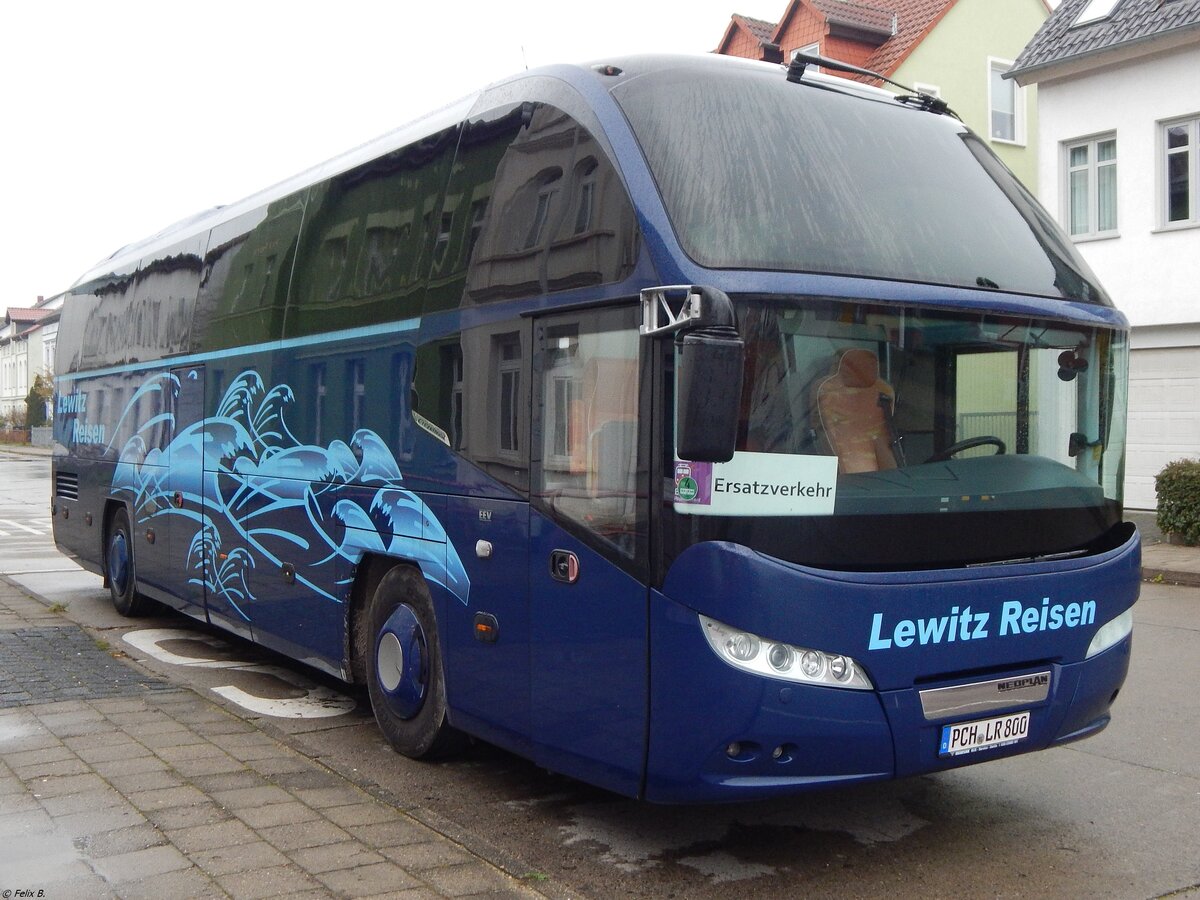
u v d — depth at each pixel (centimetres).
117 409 1091
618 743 446
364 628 665
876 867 466
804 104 509
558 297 485
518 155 534
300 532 717
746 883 448
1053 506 478
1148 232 1927
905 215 481
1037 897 435
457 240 570
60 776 546
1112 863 471
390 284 627
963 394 460
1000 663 450
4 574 1459
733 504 410
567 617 472
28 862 437
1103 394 504
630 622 438
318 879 421
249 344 805
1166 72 1895
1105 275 1988
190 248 938
